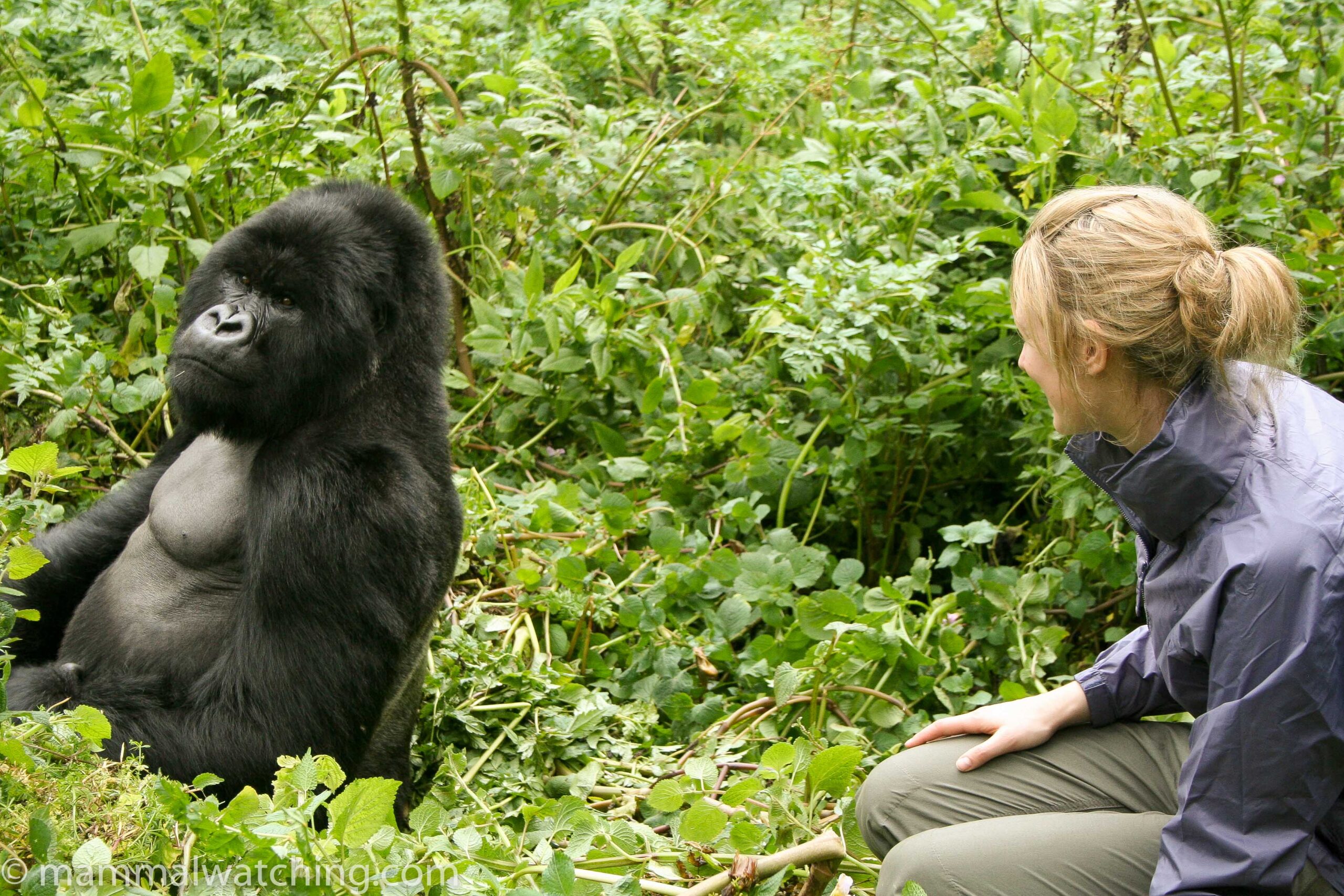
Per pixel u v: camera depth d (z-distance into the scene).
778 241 6.03
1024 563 4.87
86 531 3.59
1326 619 2.22
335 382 3.23
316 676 3.03
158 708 3.01
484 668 3.91
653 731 3.95
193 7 6.61
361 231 3.31
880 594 4.19
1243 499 2.36
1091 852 2.57
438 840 2.45
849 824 3.12
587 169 5.83
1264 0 6.21
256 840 2.11
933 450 5.22
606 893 2.36
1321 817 2.30
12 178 5.29
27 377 4.41
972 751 2.88
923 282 4.98
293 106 5.72
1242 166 5.27
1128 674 2.92
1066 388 2.56
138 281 5.32
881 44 7.05
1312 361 5.07
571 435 5.39
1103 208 2.52
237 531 3.29
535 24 7.42
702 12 7.25
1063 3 6.27
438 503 3.32
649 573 4.50
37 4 6.48
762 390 5.36
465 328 5.77
